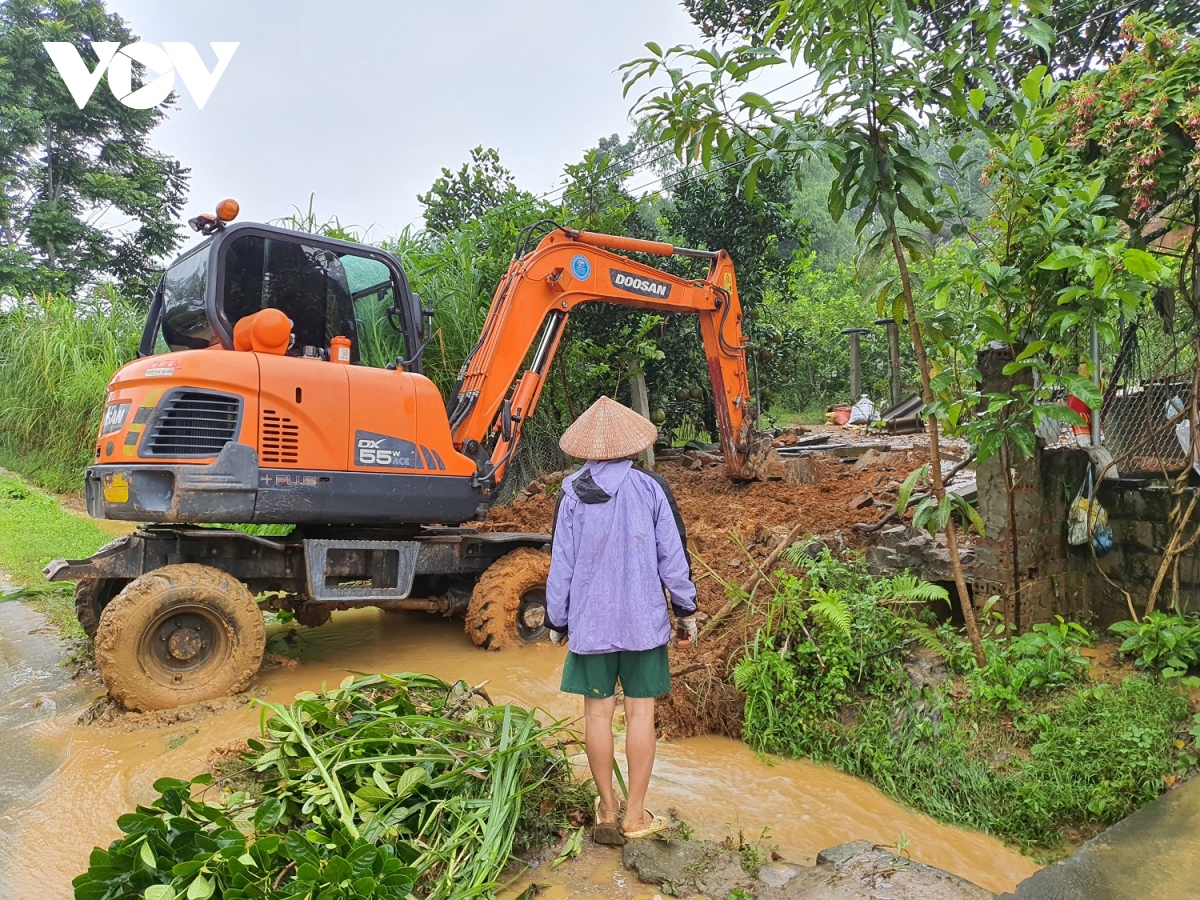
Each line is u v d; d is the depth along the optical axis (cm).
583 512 322
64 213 2220
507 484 1052
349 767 308
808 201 3391
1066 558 507
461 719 359
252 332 514
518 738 327
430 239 1133
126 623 455
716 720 454
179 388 484
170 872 250
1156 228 539
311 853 253
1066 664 430
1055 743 376
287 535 579
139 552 512
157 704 461
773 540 641
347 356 561
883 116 390
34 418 1355
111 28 2333
